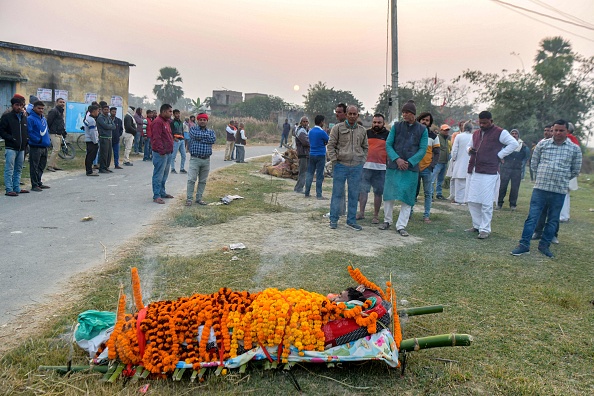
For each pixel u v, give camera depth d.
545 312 4.58
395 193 7.62
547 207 7.01
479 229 7.75
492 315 4.45
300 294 3.47
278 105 58.09
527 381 3.28
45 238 6.34
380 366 3.39
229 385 3.08
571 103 29.05
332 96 49.62
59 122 12.81
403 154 7.47
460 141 11.01
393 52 14.69
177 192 10.74
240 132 19.20
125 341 3.08
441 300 4.78
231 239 6.77
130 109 21.02
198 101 47.66
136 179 12.33
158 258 5.65
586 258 6.79
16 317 3.90
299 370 3.31
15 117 8.98
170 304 3.40
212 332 3.23
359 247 6.70
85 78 21.89
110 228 7.09
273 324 3.19
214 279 4.98
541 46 34.06
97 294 4.44
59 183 10.93
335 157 7.79
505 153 7.46
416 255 6.41
